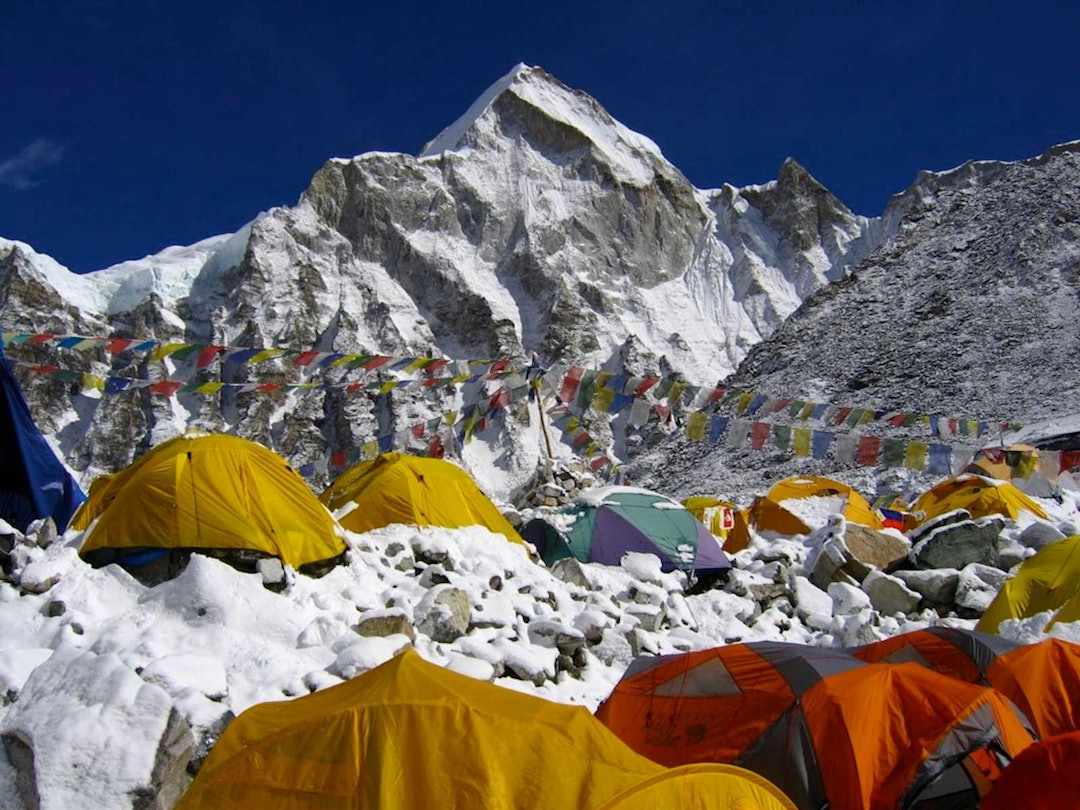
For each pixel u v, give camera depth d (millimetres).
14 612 12078
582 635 13688
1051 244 105625
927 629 11930
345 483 19328
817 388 95562
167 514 13531
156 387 19469
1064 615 15234
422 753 7051
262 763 7215
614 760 7324
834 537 20406
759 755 9625
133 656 11039
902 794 8938
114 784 7922
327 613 12711
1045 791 8070
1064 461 23781
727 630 17156
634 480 91375
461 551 16547
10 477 16281
